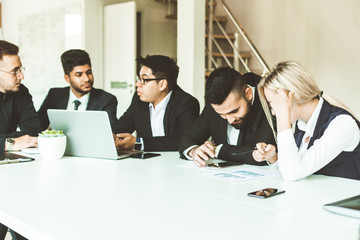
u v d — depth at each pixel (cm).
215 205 114
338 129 151
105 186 137
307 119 162
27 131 249
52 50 641
